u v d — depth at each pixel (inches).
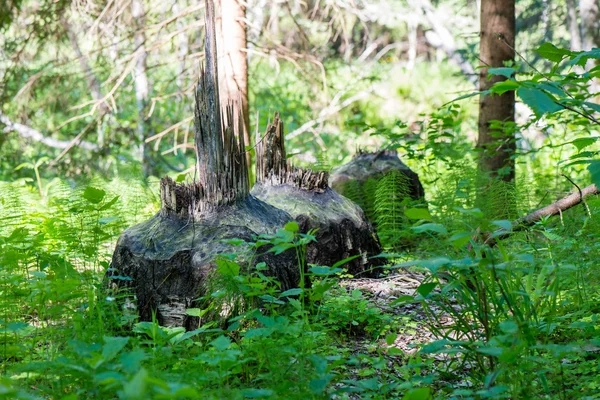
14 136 568.7
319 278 229.0
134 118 598.9
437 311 209.0
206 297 161.5
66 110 539.5
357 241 259.9
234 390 124.0
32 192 438.9
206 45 194.7
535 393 132.9
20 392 96.6
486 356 144.3
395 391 148.1
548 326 140.2
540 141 651.5
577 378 146.2
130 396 78.8
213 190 196.1
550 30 889.5
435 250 265.1
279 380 129.6
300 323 151.2
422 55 1275.8
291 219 210.2
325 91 463.2
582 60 157.8
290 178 271.6
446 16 1026.7
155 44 439.2
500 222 118.8
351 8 569.6
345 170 349.1
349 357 167.0
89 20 526.3
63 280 169.3
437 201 333.7
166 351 138.6
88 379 120.2
